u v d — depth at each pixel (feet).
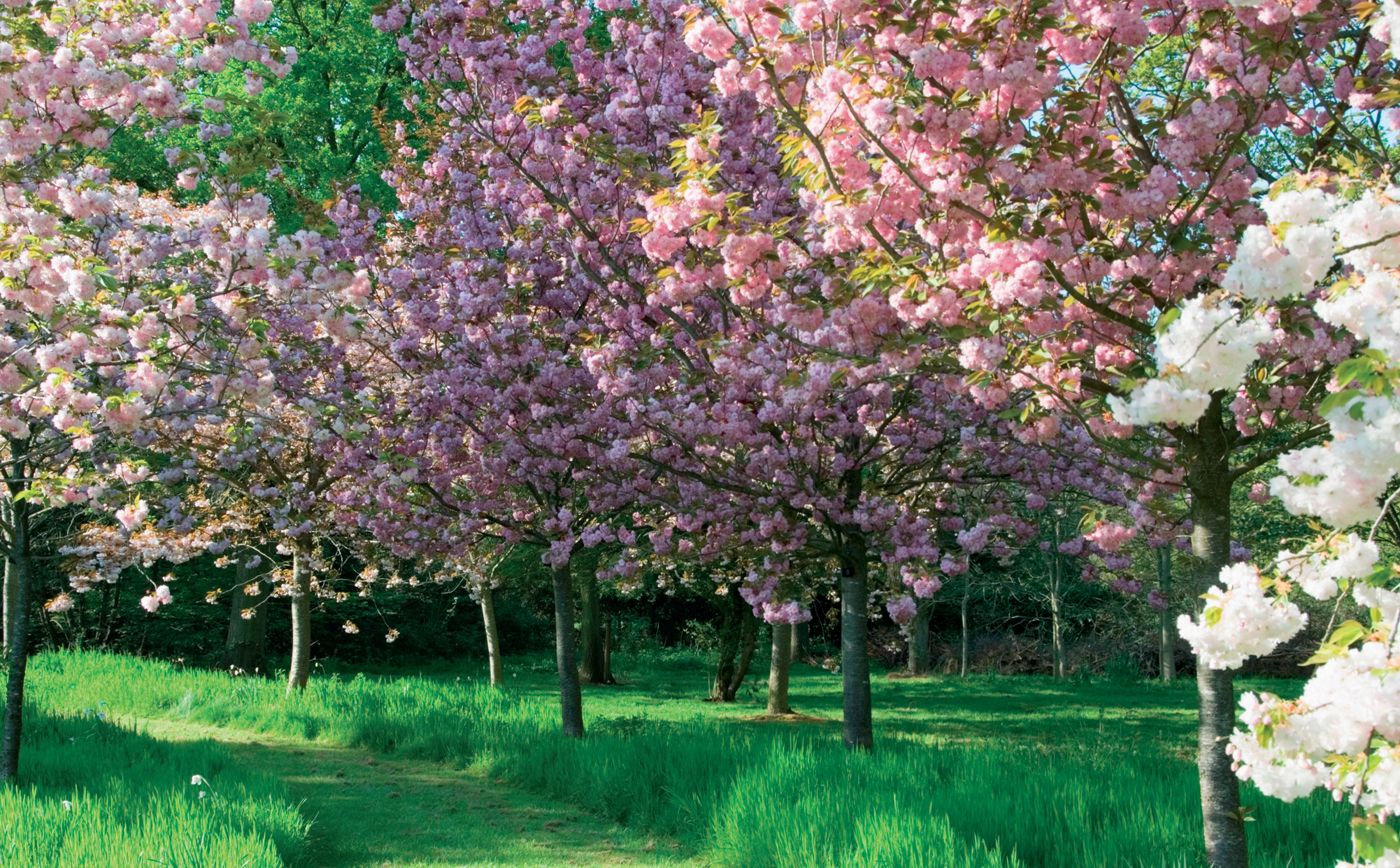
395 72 73.15
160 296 22.30
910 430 33.68
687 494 33.40
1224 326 7.79
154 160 60.70
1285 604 8.23
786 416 28.76
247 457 35.19
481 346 33.50
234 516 44.78
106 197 19.85
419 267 36.06
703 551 34.58
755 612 45.47
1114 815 23.38
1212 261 15.98
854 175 16.03
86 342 19.80
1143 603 87.25
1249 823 21.89
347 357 40.27
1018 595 100.22
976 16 15.44
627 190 30.86
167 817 21.71
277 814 23.48
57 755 30.35
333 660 87.92
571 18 32.14
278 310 30.60
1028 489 35.01
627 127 32.07
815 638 117.08
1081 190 15.76
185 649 79.30
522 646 107.34
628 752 31.48
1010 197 17.46
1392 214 7.66
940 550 33.55
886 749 34.09
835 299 17.67
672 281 22.98
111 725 36.22
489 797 31.83
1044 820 22.40
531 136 31.19
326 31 72.38
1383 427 7.10
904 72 16.67
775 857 22.35
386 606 88.79
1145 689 82.07
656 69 30.83
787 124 19.36
